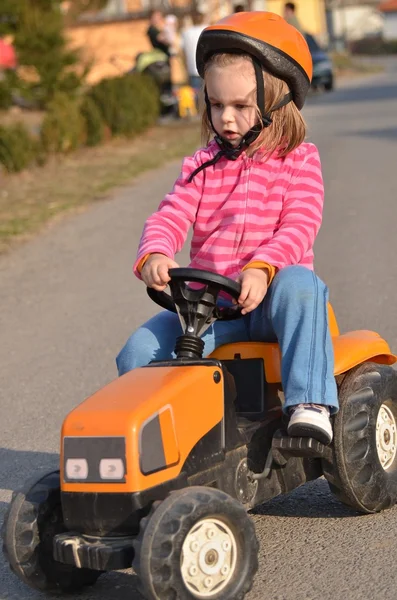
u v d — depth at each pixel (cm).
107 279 1117
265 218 460
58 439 651
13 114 2881
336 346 474
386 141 2070
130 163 2028
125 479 377
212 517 380
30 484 418
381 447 485
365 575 427
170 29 2862
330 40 10256
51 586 417
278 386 457
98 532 388
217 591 382
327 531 475
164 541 363
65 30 3075
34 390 761
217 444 410
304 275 433
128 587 435
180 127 2659
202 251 465
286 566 441
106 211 1532
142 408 384
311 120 2664
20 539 408
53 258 1244
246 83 445
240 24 446
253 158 463
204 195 470
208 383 407
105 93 2397
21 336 922
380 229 1240
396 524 477
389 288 959
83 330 922
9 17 2770
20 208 1582
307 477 468
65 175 1908
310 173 468
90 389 750
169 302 441
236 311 434
